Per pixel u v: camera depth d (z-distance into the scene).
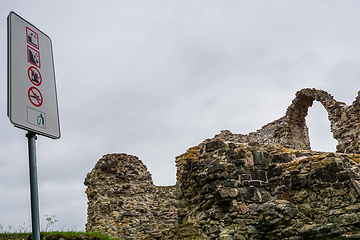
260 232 12.76
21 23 6.27
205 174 14.22
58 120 6.30
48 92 6.29
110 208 23.09
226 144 14.98
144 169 25.81
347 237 11.34
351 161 13.41
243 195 13.41
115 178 24.17
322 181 12.91
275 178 14.06
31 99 5.93
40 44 6.48
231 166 13.76
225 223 13.21
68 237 13.45
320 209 12.74
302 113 26.91
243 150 14.20
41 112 6.02
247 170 14.02
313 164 13.28
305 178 13.34
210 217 13.50
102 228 22.53
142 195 24.56
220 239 12.84
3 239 12.72
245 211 13.10
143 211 23.97
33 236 5.23
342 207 12.30
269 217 12.53
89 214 23.78
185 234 13.94
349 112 22.81
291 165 13.88
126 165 24.89
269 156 14.61
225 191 13.20
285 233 12.29
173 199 25.47
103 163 24.17
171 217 24.48
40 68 6.29
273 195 13.90
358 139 21.97
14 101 5.67
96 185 23.77
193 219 14.76
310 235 11.91
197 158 15.53
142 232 23.03
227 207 13.38
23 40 6.18
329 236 11.62
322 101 24.72
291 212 12.46
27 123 5.72
